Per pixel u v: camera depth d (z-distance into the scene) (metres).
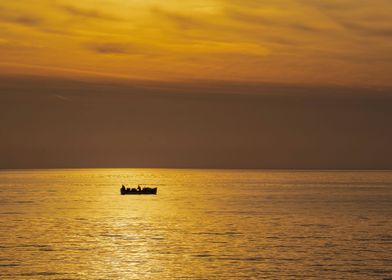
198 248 118.44
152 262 104.38
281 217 180.00
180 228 151.62
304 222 165.50
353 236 135.00
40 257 108.00
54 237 133.12
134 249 117.19
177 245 122.19
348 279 91.75
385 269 98.00
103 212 198.88
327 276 93.44
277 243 124.50
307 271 96.75
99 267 100.19
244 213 194.62
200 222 166.25
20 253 111.94
